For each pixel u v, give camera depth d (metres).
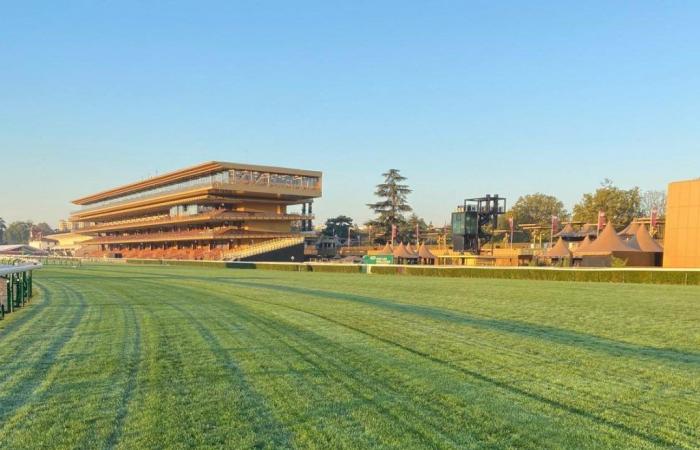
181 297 17.34
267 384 5.84
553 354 7.59
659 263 39.06
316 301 15.94
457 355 7.47
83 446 4.09
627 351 7.89
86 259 88.25
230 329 9.92
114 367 6.69
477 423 4.57
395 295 18.81
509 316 12.26
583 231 55.84
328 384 5.84
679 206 31.70
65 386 5.79
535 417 4.74
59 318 11.70
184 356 7.36
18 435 4.32
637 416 4.79
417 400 5.24
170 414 4.82
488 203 61.81
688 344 8.55
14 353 7.60
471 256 56.88
